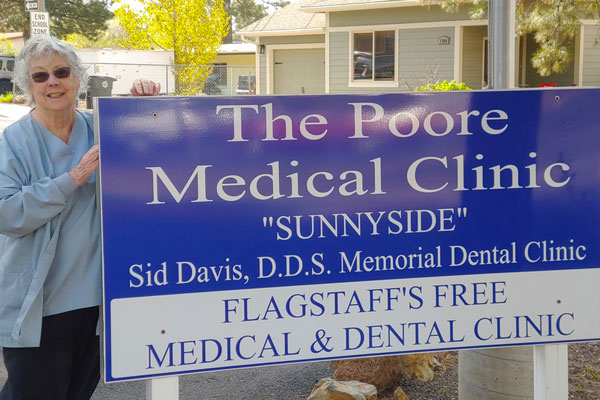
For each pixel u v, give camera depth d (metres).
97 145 2.74
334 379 4.39
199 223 2.80
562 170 3.00
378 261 2.92
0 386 4.67
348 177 2.88
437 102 2.91
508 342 3.03
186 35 26.41
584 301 3.05
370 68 22.95
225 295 2.83
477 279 2.99
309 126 2.85
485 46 21.77
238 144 2.81
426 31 21.53
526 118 2.96
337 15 23.47
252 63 35.66
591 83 20.33
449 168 2.94
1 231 2.78
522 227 2.99
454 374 4.78
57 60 2.90
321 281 2.88
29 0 16.72
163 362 2.80
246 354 2.86
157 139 2.76
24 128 2.94
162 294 2.79
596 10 13.45
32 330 2.83
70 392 3.19
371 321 2.93
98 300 2.95
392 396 4.47
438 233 2.95
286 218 2.86
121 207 2.76
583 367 4.87
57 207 2.77
